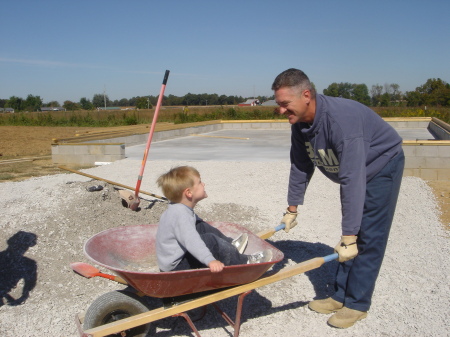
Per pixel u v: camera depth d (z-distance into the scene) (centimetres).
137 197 611
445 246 574
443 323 380
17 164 1304
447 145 1006
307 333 369
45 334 364
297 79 327
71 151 1278
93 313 320
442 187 949
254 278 334
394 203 357
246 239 390
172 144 1761
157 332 373
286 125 2645
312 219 696
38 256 485
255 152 1468
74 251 499
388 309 406
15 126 3244
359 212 332
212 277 313
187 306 320
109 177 1009
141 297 339
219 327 380
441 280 466
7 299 419
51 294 429
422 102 5306
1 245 498
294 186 413
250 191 862
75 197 600
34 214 558
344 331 372
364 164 332
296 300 428
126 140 1664
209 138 2056
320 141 346
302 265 348
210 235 344
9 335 361
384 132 347
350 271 379
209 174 1032
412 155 1027
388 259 528
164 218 339
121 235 388
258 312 405
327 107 333
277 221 674
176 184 335
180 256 333
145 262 395
